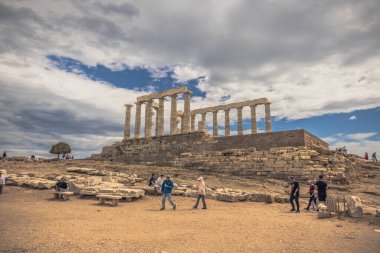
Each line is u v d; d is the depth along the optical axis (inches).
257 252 298.7
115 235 355.3
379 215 536.7
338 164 1136.8
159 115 2066.9
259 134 1400.1
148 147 1920.5
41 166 1475.1
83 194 779.4
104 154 2258.9
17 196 781.3
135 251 287.6
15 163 1520.7
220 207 676.1
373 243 346.6
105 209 598.5
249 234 386.3
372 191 964.0
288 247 321.1
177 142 1759.4
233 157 1387.8
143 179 1202.0
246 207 687.1
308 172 1122.0
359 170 1456.7
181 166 1585.9
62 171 1316.4
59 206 623.8
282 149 1258.6
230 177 1208.2
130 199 731.4
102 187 831.1
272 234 389.4
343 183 1048.2
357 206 541.3
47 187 886.4
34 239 320.2
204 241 340.2
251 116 2086.6
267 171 1247.5
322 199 596.4
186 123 1909.4
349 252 305.6
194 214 561.9
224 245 323.6
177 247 308.7
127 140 2079.2
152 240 336.2
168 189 630.5
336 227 448.5
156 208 641.0
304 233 399.2
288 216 560.4
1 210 537.3
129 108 2277.3
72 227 394.3
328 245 333.4
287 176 1181.1
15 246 290.8
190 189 921.5
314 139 1429.6
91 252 278.4
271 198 769.6
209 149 1583.4
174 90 2001.7
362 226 462.0
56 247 290.7
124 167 1502.2
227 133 2190.0
